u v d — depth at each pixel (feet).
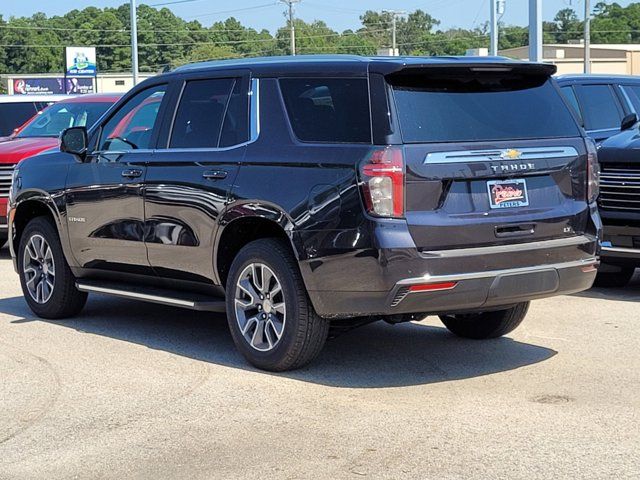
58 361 23.89
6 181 39.99
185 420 19.27
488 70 21.22
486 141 20.71
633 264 30.94
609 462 16.66
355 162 20.10
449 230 19.95
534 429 18.35
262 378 22.00
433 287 19.80
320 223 20.44
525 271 20.68
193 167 23.50
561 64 208.13
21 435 18.60
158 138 24.88
